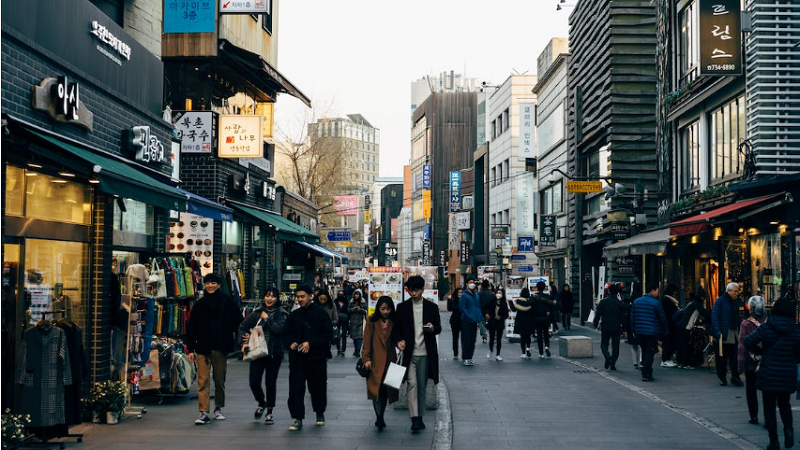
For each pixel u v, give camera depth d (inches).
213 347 408.8
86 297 421.4
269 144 1050.7
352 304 825.5
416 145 3750.0
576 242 1354.6
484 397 511.5
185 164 807.1
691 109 890.1
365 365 396.5
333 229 2098.9
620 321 668.7
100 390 403.2
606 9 1145.4
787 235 610.9
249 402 483.2
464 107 3272.6
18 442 311.6
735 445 356.5
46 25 373.7
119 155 466.6
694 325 665.6
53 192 384.8
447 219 3240.7
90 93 422.9
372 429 395.2
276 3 1051.9
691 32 912.9
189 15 736.3
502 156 2370.8
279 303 426.3
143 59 513.0
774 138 659.4
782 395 346.9
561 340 811.4
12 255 346.0
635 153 1130.0
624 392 532.4
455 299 788.6
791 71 660.1
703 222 628.4
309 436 374.9
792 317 348.8
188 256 555.8
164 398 490.6
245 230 952.3
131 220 526.3
